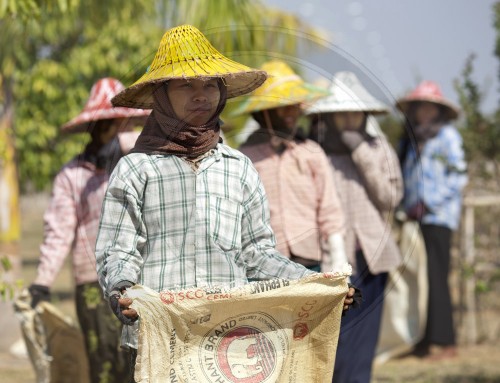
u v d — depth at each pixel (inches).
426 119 610.2
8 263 391.9
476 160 573.0
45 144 897.5
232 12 514.3
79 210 338.3
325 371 241.1
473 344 652.7
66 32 816.3
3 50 753.6
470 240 641.0
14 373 553.3
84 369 393.1
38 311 390.6
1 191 815.7
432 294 605.0
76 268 382.3
